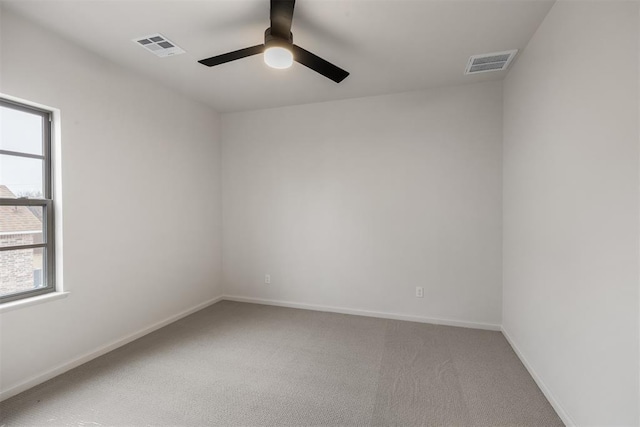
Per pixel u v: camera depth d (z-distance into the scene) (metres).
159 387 2.20
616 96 1.39
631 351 1.30
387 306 3.61
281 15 1.87
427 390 2.16
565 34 1.84
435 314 3.44
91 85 2.58
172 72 3.00
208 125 4.07
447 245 3.38
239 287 4.30
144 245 3.11
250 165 4.20
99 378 2.31
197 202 3.87
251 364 2.53
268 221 4.13
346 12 2.06
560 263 1.91
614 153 1.40
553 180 2.01
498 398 2.08
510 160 2.92
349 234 3.75
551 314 2.03
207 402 2.03
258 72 3.00
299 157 3.96
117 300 2.83
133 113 2.97
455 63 2.80
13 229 2.21
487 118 3.23
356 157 3.71
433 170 3.41
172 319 3.46
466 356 2.66
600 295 1.50
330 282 3.85
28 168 2.28
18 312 2.12
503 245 3.17
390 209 3.58
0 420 1.83
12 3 1.97
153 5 1.99
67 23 2.19
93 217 2.61
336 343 2.93
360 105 3.68
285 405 2.00
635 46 1.27
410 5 1.99
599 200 1.52
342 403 2.02
